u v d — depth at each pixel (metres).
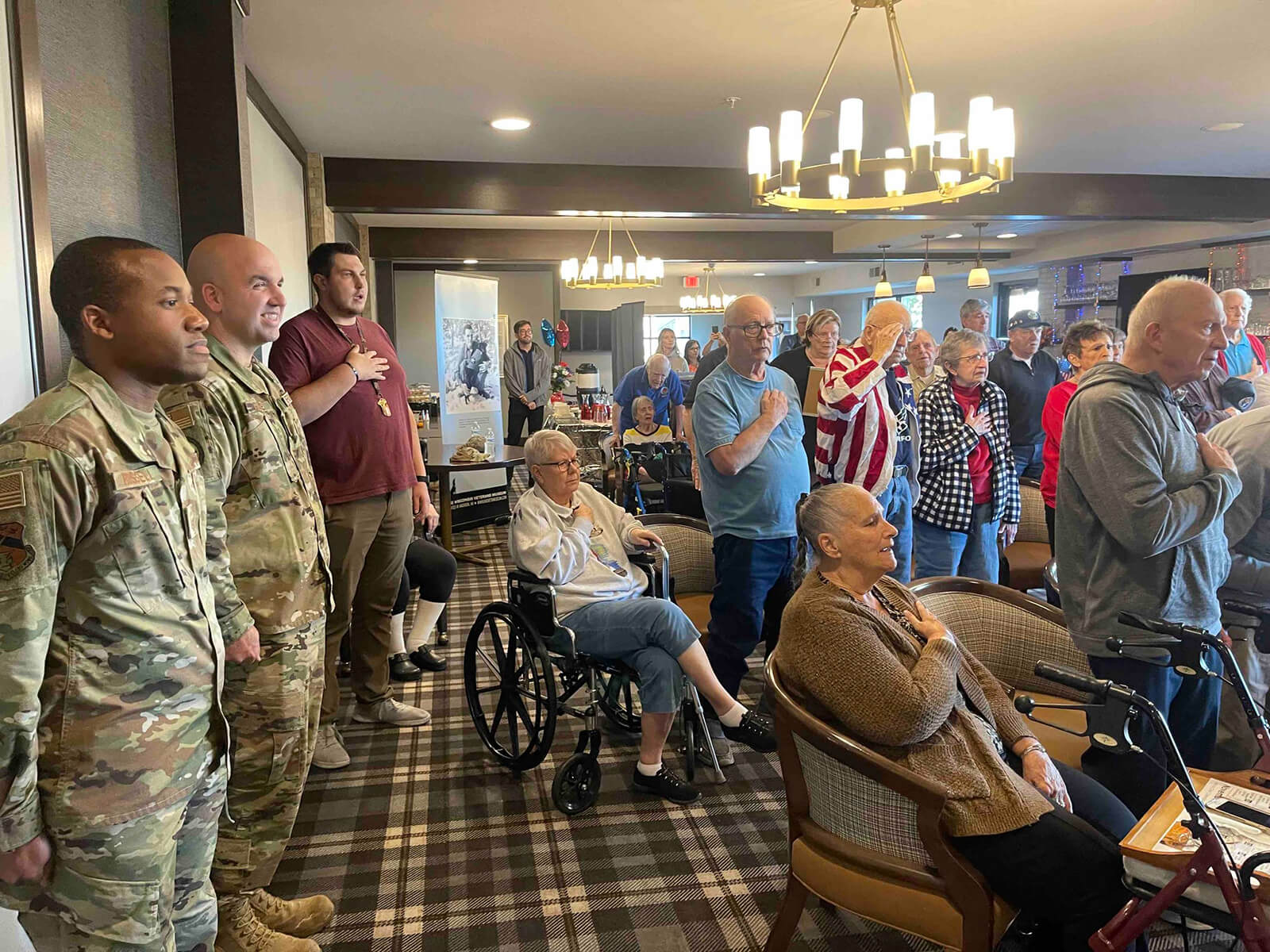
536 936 2.00
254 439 1.80
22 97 1.60
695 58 3.69
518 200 5.71
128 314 1.23
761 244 10.10
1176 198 6.66
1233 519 2.25
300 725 1.86
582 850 2.37
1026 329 4.88
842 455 3.12
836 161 3.64
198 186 2.72
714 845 2.39
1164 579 1.92
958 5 3.15
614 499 5.68
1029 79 4.04
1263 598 2.32
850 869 1.64
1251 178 6.74
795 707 1.65
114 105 2.18
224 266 1.82
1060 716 2.19
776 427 2.92
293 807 1.88
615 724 3.20
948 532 3.40
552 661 2.67
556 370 10.01
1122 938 1.34
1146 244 9.07
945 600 2.29
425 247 9.02
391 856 2.34
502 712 2.82
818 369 3.93
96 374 1.24
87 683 1.19
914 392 4.32
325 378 2.58
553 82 3.99
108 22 2.15
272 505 1.83
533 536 2.68
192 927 1.42
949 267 12.62
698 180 5.90
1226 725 2.67
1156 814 1.45
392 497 2.90
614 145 5.23
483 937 2.00
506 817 2.55
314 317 2.71
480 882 2.22
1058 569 2.11
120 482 1.18
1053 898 1.52
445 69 3.80
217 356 1.80
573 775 2.56
